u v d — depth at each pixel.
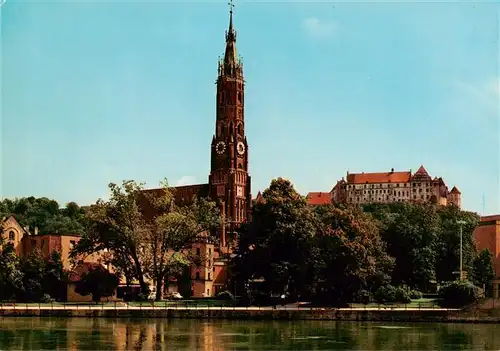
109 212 156.38
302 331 102.81
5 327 105.56
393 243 173.88
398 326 110.19
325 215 158.50
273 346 86.88
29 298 157.50
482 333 101.12
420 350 84.44
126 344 87.69
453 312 115.69
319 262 146.50
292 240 146.38
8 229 178.62
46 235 178.88
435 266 177.25
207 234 195.75
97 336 95.06
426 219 178.25
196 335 97.12
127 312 121.25
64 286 165.00
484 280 165.62
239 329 105.06
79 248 159.12
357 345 88.25
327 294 145.12
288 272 143.12
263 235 150.88
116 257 160.00
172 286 194.88
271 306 139.00
